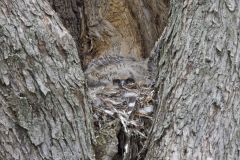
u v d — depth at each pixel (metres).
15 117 4.20
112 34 6.56
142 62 6.19
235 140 4.50
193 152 4.35
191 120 4.54
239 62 4.83
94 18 6.57
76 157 4.35
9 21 4.31
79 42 6.66
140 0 6.61
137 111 5.25
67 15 6.61
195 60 4.87
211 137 4.44
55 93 4.35
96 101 5.37
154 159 4.47
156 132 4.66
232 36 4.94
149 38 6.66
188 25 5.10
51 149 4.26
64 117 4.36
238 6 5.07
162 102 4.86
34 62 4.32
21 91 4.23
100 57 6.36
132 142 4.99
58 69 4.42
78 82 4.53
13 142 4.17
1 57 4.24
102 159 4.71
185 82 4.79
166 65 5.18
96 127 5.02
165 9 6.73
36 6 4.50
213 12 5.04
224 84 4.72
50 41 4.44
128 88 5.89
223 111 4.59
